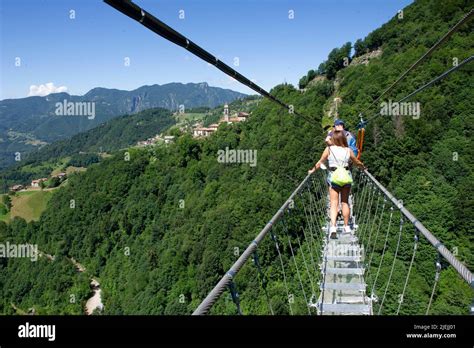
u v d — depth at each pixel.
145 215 49.03
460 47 33.75
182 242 36.47
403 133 30.17
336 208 5.94
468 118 27.80
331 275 7.09
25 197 67.94
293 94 63.94
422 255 16.28
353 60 63.94
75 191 58.59
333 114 49.44
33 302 48.78
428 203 23.12
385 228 19.02
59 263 50.75
